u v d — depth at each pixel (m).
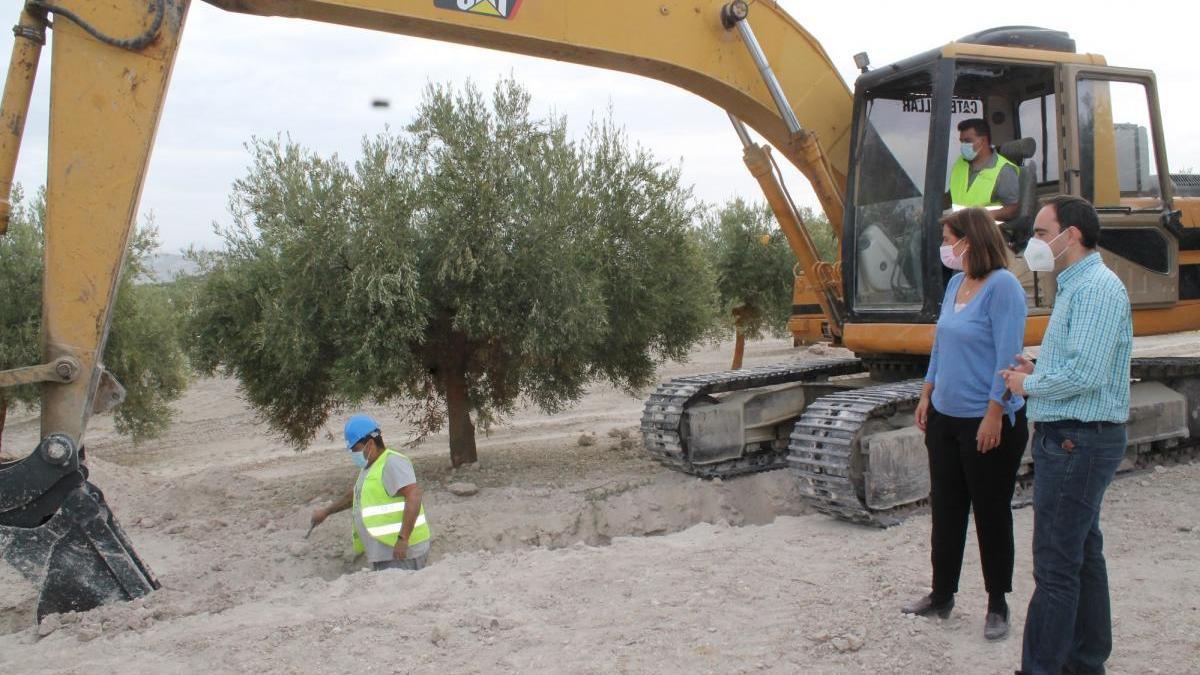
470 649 4.42
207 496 9.64
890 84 7.80
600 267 9.57
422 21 6.75
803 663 4.15
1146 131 8.11
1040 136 8.09
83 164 5.67
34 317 12.67
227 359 9.76
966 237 4.39
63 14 5.62
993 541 4.41
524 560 5.95
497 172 8.91
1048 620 3.74
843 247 8.14
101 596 5.59
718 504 8.12
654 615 4.79
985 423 4.20
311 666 4.29
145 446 15.80
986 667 4.11
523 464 10.45
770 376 9.22
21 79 5.62
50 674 4.39
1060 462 3.71
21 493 5.41
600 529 7.84
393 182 8.77
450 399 10.18
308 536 7.26
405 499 6.24
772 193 8.61
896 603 4.86
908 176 7.74
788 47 8.18
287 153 9.00
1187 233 8.44
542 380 10.27
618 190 10.02
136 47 5.69
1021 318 4.24
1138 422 8.08
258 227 9.16
